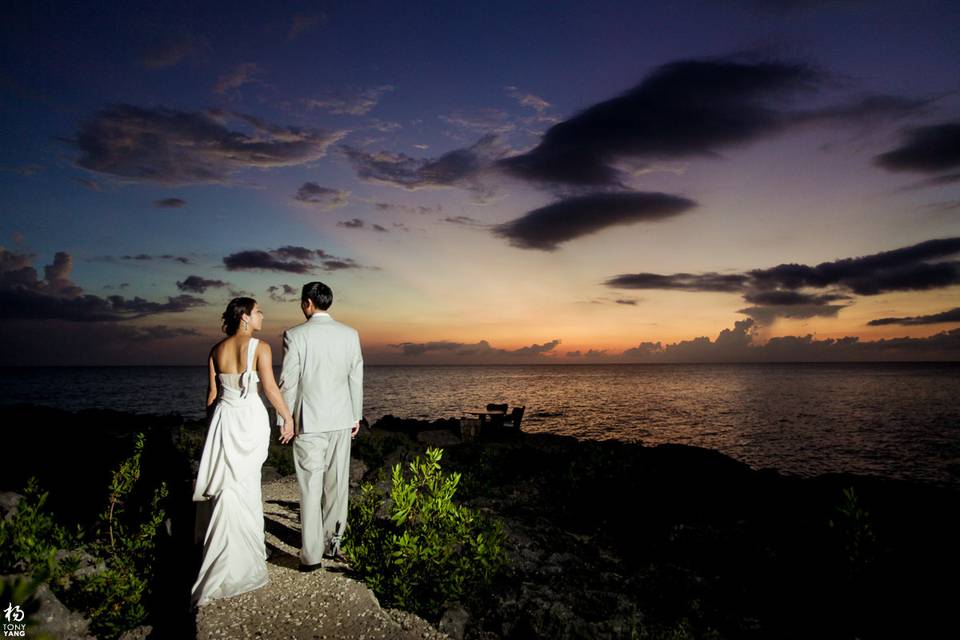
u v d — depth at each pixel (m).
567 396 68.88
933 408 49.28
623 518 7.57
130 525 5.21
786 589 5.00
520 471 10.64
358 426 4.68
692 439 29.44
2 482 6.70
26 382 111.38
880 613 4.49
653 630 4.18
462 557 4.57
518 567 5.34
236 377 4.10
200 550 4.38
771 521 7.26
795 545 5.94
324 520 4.61
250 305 4.33
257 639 3.29
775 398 64.19
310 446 4.29
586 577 5.25
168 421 15.15
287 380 4.28
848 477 9.99
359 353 4.64
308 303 4.57
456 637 3.88
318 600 3.80
